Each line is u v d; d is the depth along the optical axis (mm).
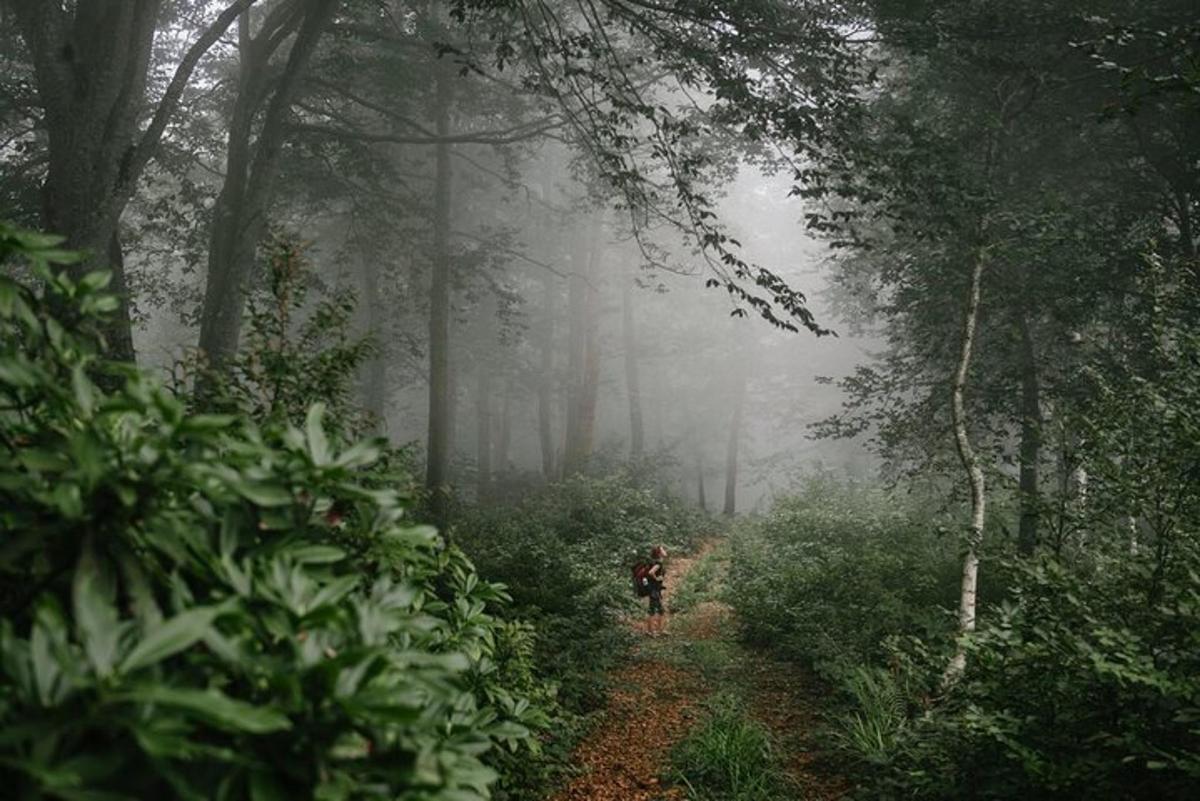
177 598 1767
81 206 9258
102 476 1715
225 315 11781
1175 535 4867
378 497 2215
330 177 17328
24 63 15555
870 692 7762
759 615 11211
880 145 9922
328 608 1854
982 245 9242
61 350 2027
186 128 18656
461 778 2098
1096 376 6277
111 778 1517
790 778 6723
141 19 9797
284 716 1606
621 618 12547
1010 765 4793
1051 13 9086
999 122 9406
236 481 1893
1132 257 10625
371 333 4043
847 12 10172
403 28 18859
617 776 6887
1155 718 4234
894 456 13141
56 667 1506
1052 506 5996
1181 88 5676
